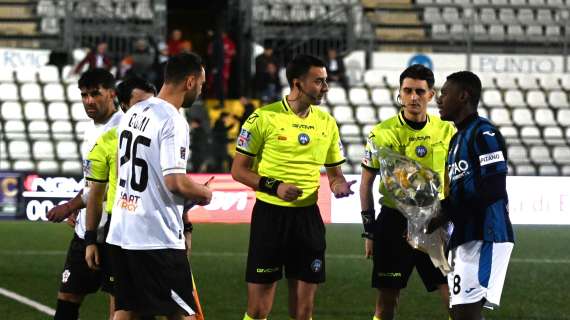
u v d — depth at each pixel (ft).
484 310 79.97
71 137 175.63
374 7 211.00
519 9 215.31
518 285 92.53
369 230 60.54
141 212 47.57
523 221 112.16
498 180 50.34
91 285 59.11
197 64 48.85
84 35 194.18
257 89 176.55
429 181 52.39
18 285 90.12
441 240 53.67
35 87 184.34
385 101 187.62
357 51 197.77
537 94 193.36
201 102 179.93
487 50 208.95
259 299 58.75
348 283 93.35
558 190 112.37
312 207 58.70
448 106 51.98
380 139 61.16
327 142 59.06
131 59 176.86
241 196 123.03
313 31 201.36
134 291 48.47
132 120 48.42
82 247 58.65
